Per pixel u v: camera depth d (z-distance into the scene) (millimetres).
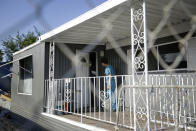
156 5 3924
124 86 3189
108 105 6117
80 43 7738
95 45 8008
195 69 4914
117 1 3713
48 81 6723
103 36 6582
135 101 3596
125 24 5293
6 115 9531
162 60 5738
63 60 7375
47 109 6586
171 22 5105
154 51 5984
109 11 4086
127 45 7086
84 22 4809
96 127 4328
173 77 4656
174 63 5426
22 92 9109
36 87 7281
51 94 6500
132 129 4004
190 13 4363
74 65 7613
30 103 7703
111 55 7879
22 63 9352
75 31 5848
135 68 3676
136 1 3582
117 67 7543
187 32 5031
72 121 5156
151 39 5543
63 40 7023
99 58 8117
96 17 4516
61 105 6008
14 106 9539
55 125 5828
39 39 6773
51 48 6934
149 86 2752
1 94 11266
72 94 7199
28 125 7586
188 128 3840
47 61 6875
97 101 7613
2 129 7480
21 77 9281
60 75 7238
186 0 3646
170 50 5555
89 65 7996
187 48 5121
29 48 8141
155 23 5168
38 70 7211
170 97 4121
